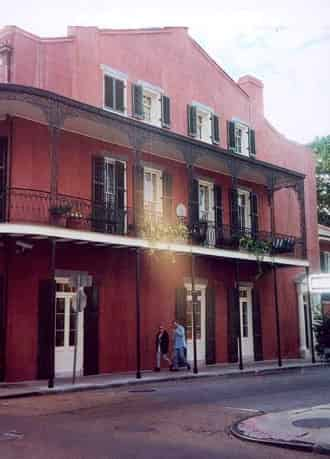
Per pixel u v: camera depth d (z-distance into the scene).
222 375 17.42
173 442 7.71
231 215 22.62
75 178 17.28
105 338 17.56
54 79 17.78
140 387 14.38
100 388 14.13
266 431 8.24
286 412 9.96
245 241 20.80
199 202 21.69
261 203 24.56
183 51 22.23
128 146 18.97
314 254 26.81
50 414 10.05
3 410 10.62
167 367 19.16
